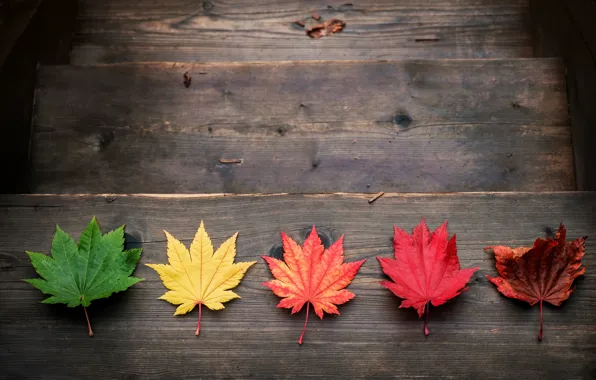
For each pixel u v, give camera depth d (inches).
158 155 32.9
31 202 30.8
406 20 36.8
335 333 29.6
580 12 32.2
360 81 33.3
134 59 36.6
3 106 32.1
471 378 29.2
